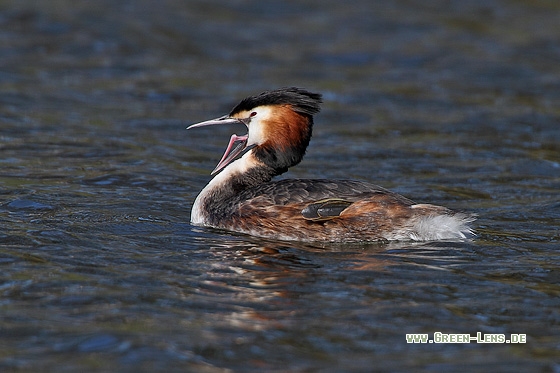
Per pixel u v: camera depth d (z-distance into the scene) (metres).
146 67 30.67
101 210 16.20
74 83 28.44
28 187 17.73
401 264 13.23
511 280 12.57
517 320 11.08
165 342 10.12
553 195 18.61
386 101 27.94
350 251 13.91
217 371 9.50
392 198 14.73
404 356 9.99
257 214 14.79
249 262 13.21
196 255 13.53
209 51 33.00
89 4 36.12
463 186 19.42
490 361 9.91
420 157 22.05
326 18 37.34
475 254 13.83
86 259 13.08
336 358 9.90
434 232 14.52
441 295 11.88
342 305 11.44
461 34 35.69
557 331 10.77
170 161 21.11
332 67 31.75
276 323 10.80
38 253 13.26
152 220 15.69
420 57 32.94
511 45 34.38
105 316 10.85
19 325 10.50
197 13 36.81
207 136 24.08
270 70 31.05
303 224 14.50
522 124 25.36
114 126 24.22
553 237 15.09
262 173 16.11
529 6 39.16
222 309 11.21
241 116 16.14
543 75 30.92
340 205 14.45
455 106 27.38
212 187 15.98
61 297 11.45
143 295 11.61
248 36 34.88
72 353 9.81
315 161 21.56
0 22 33.25
